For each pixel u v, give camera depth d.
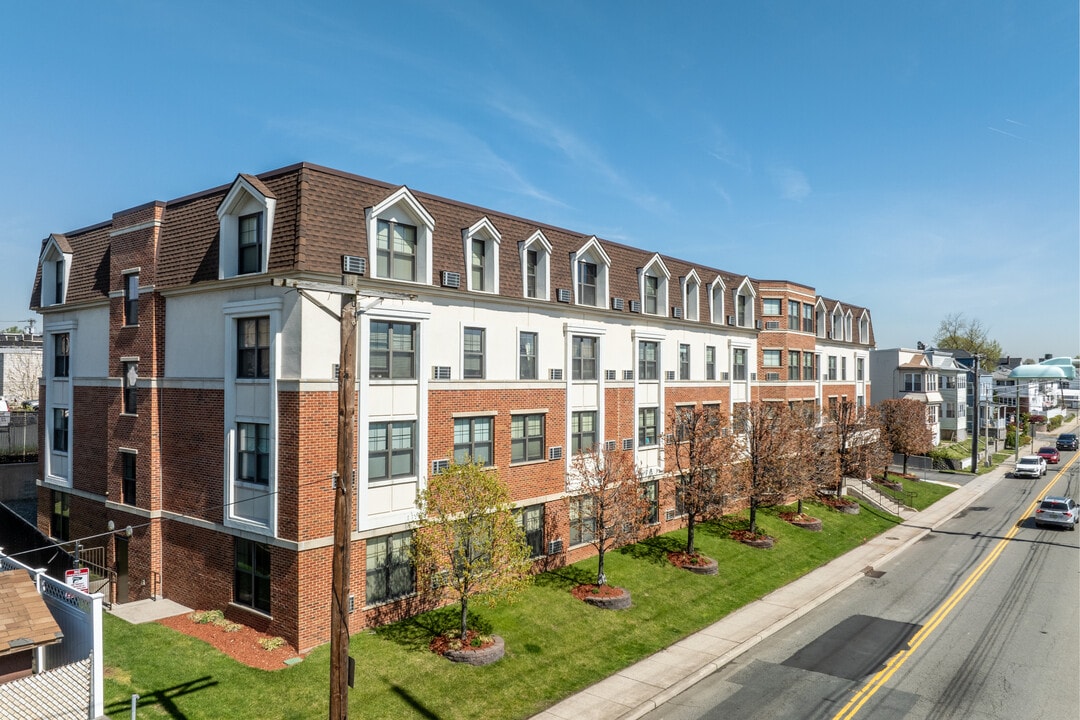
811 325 45.94
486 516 19.14
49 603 16.31
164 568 22.66
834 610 24.16
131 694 15.43
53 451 28.38
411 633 19.47
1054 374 106.56
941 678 18.28
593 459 25.73
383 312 20.17
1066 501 39.25
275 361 19.11
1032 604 24.84
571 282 27.47
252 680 16.38
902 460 67.88
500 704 16.16
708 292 36.00
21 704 13.18
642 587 24.67
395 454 20.70
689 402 34.31
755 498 32.16
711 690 17.53
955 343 119.62
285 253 18.84
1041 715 16.17
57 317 28.41
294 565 18.36
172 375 22.62
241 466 20.39
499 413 24.06
